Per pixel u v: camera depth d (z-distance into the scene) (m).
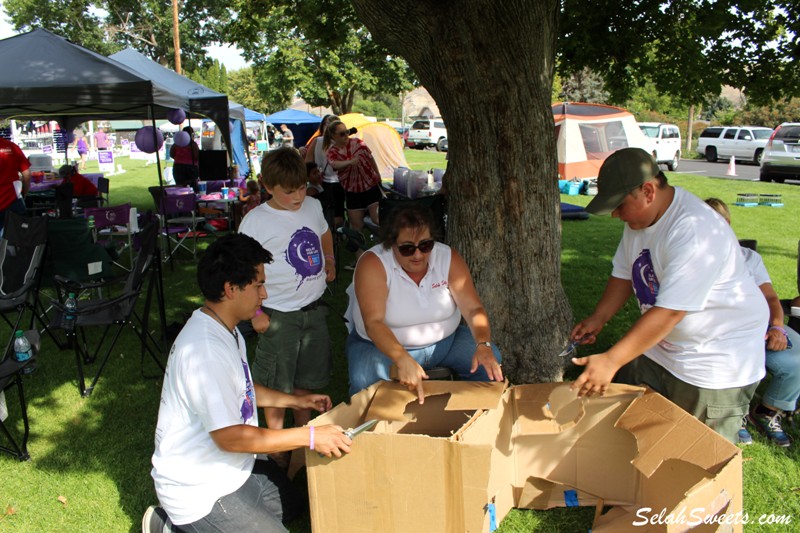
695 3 6.04
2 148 6.66
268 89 29.41
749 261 3.45
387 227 2.79
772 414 3.42
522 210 3.67
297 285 3.09
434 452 2.14
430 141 34.41
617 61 6.64
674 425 2.30
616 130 16.36
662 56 6.54
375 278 2.82
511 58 3.44
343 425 2.48
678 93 6.78
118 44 42.66
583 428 2.60
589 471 2.65
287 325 3.09
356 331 3.13
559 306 3.86
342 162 7.43
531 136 3.60
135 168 24.16
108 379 4.52
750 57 6.44
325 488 2.30
